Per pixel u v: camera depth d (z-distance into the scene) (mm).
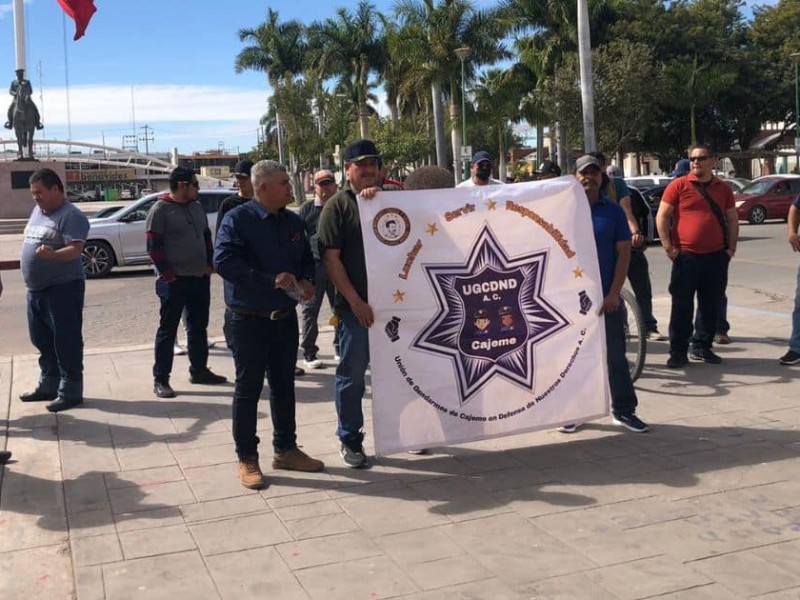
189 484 4523
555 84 36375
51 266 5898
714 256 6648
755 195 23984
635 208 7680
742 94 42625
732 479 4398
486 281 4727
